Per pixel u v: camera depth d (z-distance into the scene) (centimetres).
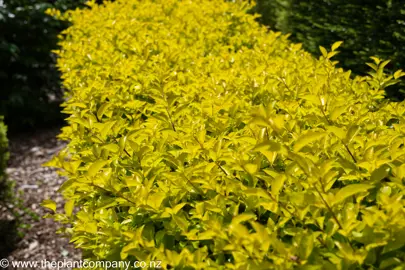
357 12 504
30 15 777
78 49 437
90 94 292
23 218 536
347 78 286
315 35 585
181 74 309
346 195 134
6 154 514
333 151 183
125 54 413
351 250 128
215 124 221
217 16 530
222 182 172
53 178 638
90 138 236
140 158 195
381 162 156
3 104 785
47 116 825
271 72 294
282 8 685
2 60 770
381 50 436
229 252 148
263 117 158
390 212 137
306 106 243
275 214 160
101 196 199
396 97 426
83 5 891
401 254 136
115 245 173
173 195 179
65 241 496
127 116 268
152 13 539
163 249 152
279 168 189
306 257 131
